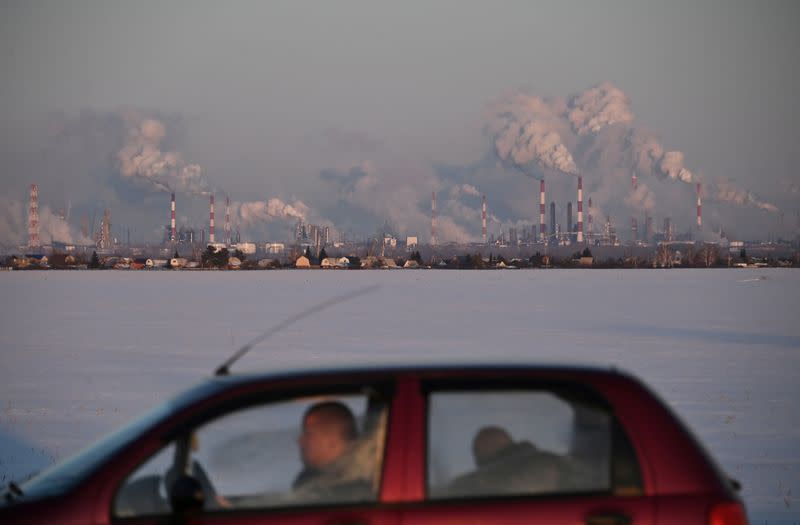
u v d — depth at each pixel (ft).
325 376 23.90
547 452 23.39
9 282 607.37
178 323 202.80
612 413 23.71
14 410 77.77
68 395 87.40
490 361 25.12
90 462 22.94
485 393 23.75
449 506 22.44
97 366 113.80
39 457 58.80
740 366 112.98
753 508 46.85
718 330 176.24
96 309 267.18
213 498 22.81
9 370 109.40
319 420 23.34
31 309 267.59
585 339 155.02
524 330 175.73
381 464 22.82
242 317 224.94
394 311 246.27
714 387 92.32
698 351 133.69
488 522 22.31
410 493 22.59
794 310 250.78
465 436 23.34
